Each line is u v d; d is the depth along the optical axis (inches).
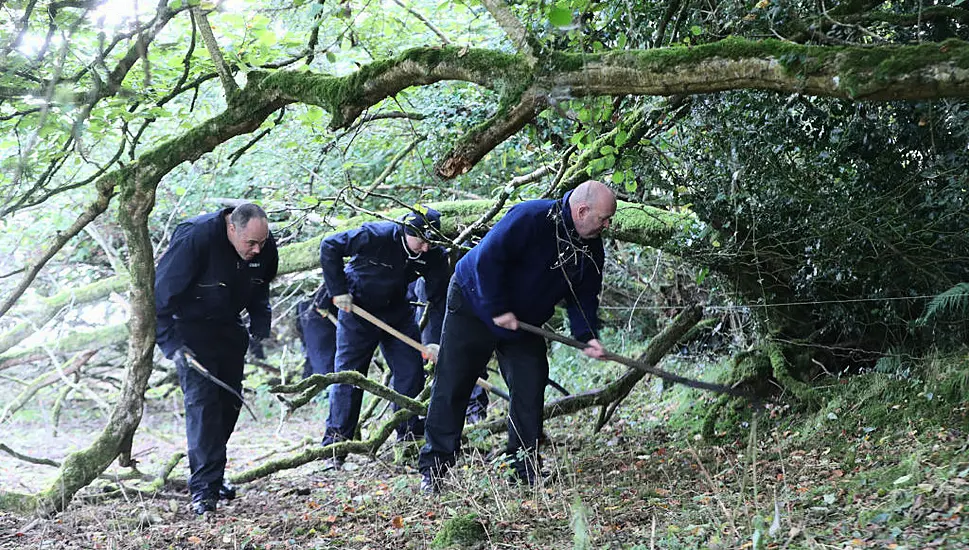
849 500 163.0
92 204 208.2
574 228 194.7
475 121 281.1
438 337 299.4
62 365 360.8
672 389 305.9
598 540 160.6
